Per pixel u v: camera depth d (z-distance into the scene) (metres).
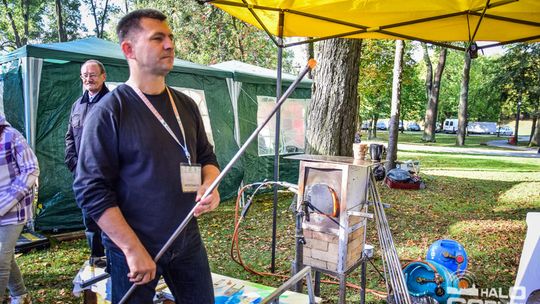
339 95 5.36
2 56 5.31
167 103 1.62
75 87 5.11
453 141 30.94
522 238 5.29
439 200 7.96
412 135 39.03
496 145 27.14
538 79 23.80
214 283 2.74
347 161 2.73
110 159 1.46
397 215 6.62
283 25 3.58
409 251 4.79
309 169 2.79
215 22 18.42
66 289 3.62
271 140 7.89
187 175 1.58
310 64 1.49
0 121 2.56
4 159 2.54
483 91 27.98
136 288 1.50
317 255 2.78
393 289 2.75
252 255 4.63
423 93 36.28
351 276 3.98
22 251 4.47
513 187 9.59
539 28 3.31
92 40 6.24
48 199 4.96
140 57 1.51
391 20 3.30
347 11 3.14
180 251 1.60
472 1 2.83
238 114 7.25
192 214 1.53
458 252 3.35
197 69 6.53
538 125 25.89
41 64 4.84
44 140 4.89
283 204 7.22
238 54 19.08
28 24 25.88
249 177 7.52
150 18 1.52
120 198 1.51
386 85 18.66
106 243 1.57
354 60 5.37
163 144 1.54
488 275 4.04
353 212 2.62
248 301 2.48
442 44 3.73
